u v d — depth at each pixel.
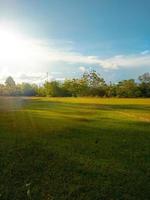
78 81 112.06
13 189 6.68
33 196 6.30
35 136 13.73
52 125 18.02
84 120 21.41
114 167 8.70
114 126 18.12
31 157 9.65
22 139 12.84
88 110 32.84
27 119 21.42
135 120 22.20
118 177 7.72
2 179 7.34
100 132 15.42
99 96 110.06
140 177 7.73
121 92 105.12
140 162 9.33
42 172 8.03
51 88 110.31
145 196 6.41
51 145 11.71
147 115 26.91
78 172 8.12
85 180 7.42
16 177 7.54
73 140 12.91
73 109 34.03
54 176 7.70
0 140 12.47
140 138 13.71
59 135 14.17
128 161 9.43
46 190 6.66
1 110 30.83
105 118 23.38
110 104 48.94
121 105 45.69
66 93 111.75
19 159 9.34
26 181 7.24
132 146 11.81
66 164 8.93
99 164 9.00
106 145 11.93
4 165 8.59
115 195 6.44
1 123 18.64
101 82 111.00
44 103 48.41
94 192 6.59
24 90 117.88
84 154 10.29
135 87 104.75
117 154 10.39
